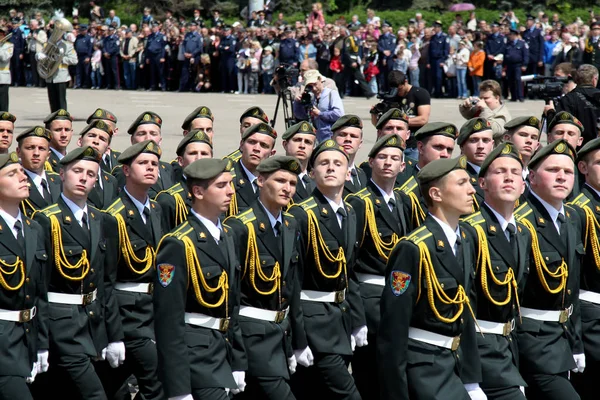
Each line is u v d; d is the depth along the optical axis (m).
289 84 19.89
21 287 8.64
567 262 9.07
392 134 10.59
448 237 8.13
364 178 12.20
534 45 36.09
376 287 10.30
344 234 9.66
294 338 9.12
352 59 36.47
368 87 36.53
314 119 17.06
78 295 9.39
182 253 8.19
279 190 8.92
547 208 9.16
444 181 8.04
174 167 12.49
